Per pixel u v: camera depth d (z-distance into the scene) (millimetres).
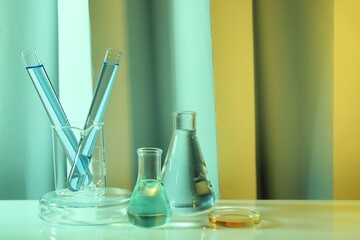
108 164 1073
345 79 1082
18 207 979
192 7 1069
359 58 1081
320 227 862
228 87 1067
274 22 1096
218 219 872
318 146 1086
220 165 1069
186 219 897
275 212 934
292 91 1098
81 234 844
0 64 1055
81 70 1059
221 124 1067
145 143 1100
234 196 1074
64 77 1062
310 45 1083
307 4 1082
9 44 1055
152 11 1089
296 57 1093
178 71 1082
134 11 1082
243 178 1072
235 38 1066
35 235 841
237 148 1071
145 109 1096
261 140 1116
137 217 846
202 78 1068
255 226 867
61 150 917
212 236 829
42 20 1062
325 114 1077
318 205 976
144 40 1089
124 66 1070
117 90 1069
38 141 1076
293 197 1104
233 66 1067
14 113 1064
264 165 1119
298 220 893
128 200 910
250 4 1067
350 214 922
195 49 1070
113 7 1055
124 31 1067
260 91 1108
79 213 888
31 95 1067
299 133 1098
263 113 1110
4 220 905
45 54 1062
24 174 1076
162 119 1098
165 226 870
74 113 1060
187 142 900
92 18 1044
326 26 1073
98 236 836
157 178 867
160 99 1096
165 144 1104
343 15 1074
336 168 1091
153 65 1092
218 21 1063
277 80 1102
